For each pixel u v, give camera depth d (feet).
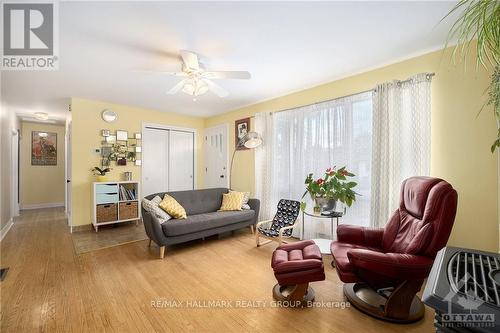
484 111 7.21
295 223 11.01
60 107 15.34
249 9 6.11
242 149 16.01
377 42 7.80
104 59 8.71
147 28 6.88
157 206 10.87
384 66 9.36
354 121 10.17
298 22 6.68
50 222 15.76
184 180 18.58
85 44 7.67
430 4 5.97
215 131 18.40
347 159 10.28
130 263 9.21
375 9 6.16
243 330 5.47
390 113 8.80
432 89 8.16
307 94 12.10
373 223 9.05
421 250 5.49
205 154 19.39
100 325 5.60
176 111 17.34
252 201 13.64
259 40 7.63
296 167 12.35
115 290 7.17
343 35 7.38
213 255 10.07
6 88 11.57
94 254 10.10
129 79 10.74
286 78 10.85
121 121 15.38
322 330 5.46
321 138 11.28
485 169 7.20
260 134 13.89
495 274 2.54
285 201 11.93
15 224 15.19
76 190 13.67
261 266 8.93
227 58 8.87
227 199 13.56
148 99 14.16
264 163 13.87
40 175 21.13
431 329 5.44
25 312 6.06
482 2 2.91
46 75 10.14
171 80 10.87
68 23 6.56
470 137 7.45
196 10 6.11
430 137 8.02
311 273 6.17
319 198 9.32
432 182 6.17
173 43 7.72
